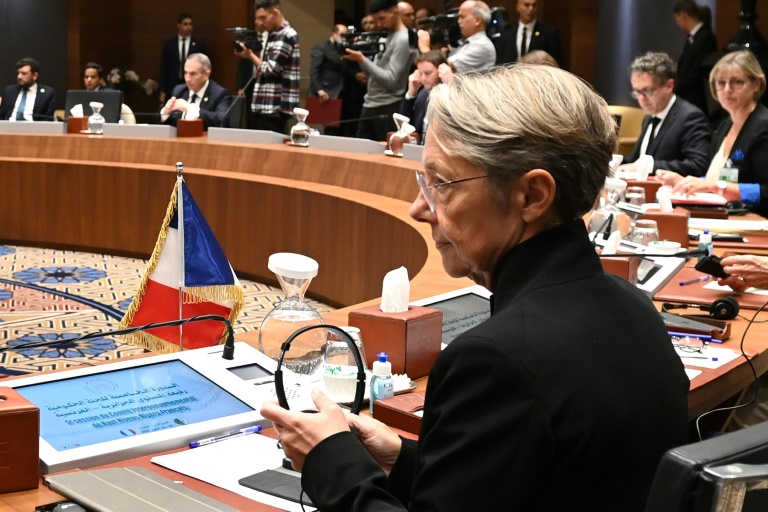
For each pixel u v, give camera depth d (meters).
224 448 1.79
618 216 3.56
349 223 5.79
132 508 1.48
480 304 2.81
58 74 13.18
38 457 1.60
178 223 2.84
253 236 6.57
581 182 1.23
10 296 5.93
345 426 1.31
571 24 10.86
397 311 2.31
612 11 10.48
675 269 3.22
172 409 1.92
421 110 6.93
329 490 1.24
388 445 1.49
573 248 1.25
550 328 1.15
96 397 1.96
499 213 1.25
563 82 1.24
